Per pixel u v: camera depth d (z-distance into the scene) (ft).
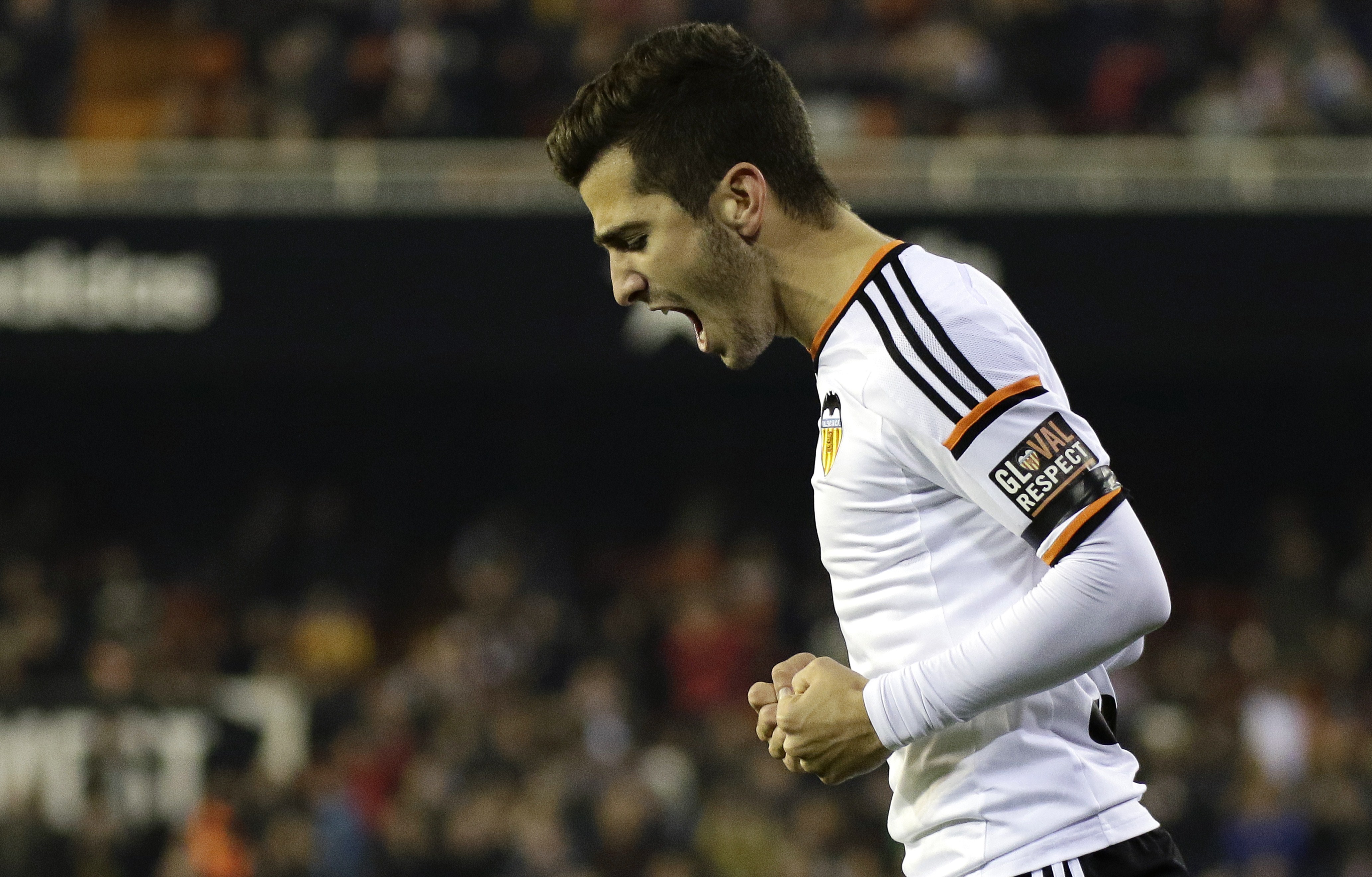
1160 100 146.72
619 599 148.66
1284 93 143.74
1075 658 23.50
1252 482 165.78
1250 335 138.31
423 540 165.58
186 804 122.42
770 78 26.18
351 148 139.74
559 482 167.63
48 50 146.10
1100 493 23.49
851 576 26.00
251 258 138.00
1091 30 147.74
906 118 145.07
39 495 161.89
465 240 139.44
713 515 153.99
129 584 140.05
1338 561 161.99
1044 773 25.17
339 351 138.62
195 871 108.99
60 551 159.43
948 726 24.39
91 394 162.61
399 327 138.82
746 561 142.51
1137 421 166.81
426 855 111.45
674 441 167.84
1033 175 137.69
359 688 128.98
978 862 25.21
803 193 26.03
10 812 119.96
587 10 148.36
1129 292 137.80
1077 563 23.36
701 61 25.77
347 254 138.72
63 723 122.93
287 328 138.00
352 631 141.59
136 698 123.65
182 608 145.59
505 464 167.63
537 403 167.22
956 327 24.26
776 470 167.53
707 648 133.59
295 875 109.60
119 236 137.08
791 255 25.96
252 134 143.64
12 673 125.18
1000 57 147.33
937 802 25.70
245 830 111.24
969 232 137.69
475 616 138.82
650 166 25.76
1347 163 138.82
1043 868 24.86
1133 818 25.52
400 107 141.69
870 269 25.40
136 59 149.89
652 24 147.74
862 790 115.75
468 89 144.05
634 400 166.91
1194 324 137.90
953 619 25.07
